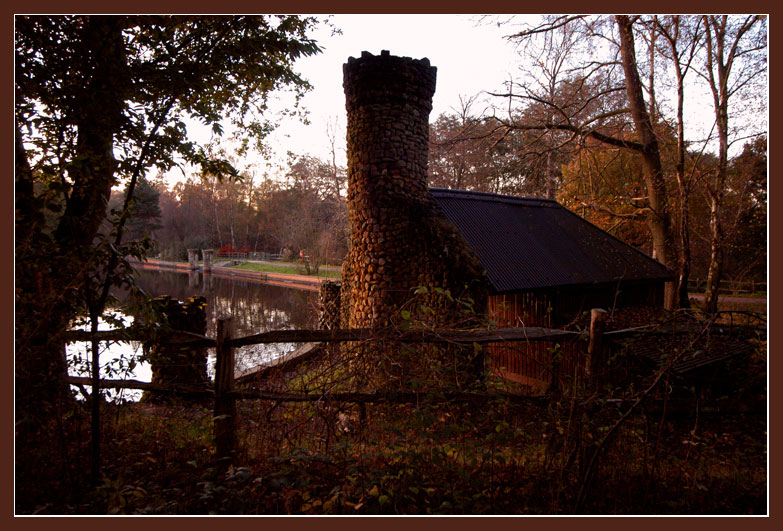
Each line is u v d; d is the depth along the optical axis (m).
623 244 12.79
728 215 13.74
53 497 2.95
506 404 3.34
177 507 2.84
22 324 2.88
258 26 4.77
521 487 3.14
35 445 3.29
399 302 9.02
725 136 11.34
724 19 10.92
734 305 15.14
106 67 3.30
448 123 23.58
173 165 3.59
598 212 16.81
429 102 10.08
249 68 5.52
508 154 22.92
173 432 4.32
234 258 53.06
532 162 15.99
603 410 3.07
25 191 3.66
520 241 10.87
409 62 9.63
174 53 4.06
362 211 9.71
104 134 3.32
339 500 2.91
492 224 11.09
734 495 3.23
